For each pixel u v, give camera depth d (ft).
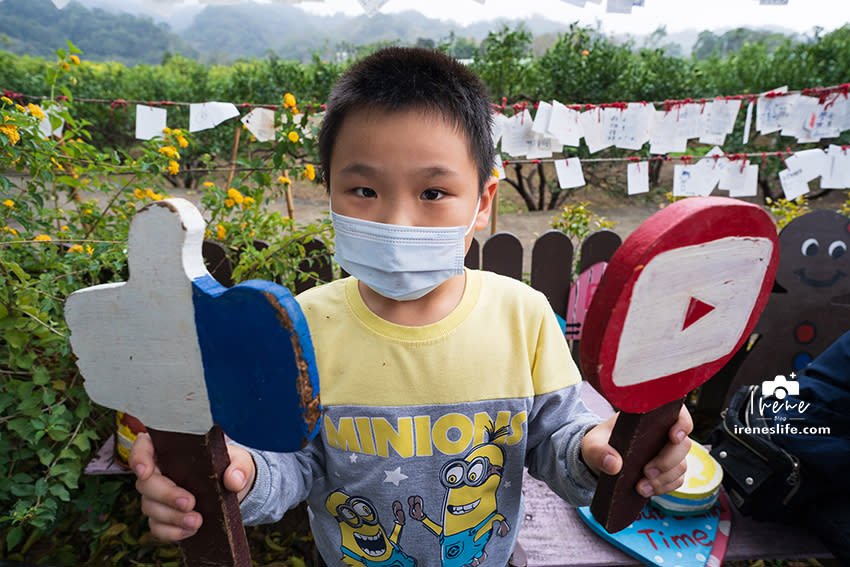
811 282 7.62
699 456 5.87
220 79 28.40
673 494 5.37
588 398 7.59
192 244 1.78
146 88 26.58
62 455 5.81
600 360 1.90
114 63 30.40
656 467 2.40
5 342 6.41
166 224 1.73
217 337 1.79
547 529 5.49
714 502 5.55
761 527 5.53
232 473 2.14
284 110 8.03
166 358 1.90
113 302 1.90
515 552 4.81
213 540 2.21
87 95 25.46
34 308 5.52
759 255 2.15
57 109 7.22
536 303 3.25
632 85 21.42
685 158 10.03
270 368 1.76
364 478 3.07
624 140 9.80
